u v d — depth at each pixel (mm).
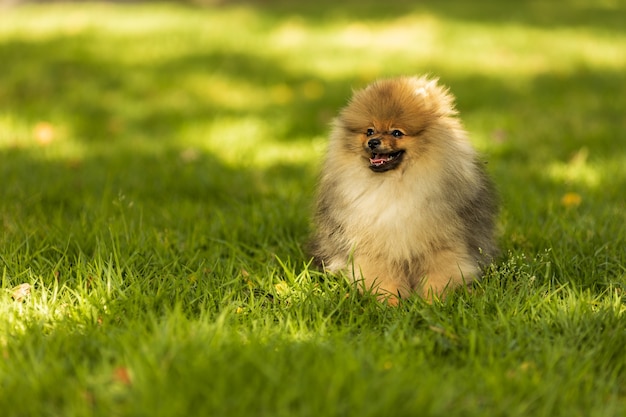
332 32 18750
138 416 3475
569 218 6723
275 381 3709
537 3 25500
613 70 14578
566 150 9344
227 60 14867
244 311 4758
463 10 23562
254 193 7648
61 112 11008
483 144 9562
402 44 17125
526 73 14312
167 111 11406
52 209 6992
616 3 25547
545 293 5004
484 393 3801
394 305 4992
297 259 5902
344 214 5262
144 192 7641
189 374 3756
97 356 4137
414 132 5059
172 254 5691
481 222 5293
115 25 18375
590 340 4305
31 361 3961
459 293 5039
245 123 10586
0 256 5418
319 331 4406
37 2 23859
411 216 5059
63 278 5211
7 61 13805
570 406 3693
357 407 3561
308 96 12352
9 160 8625
